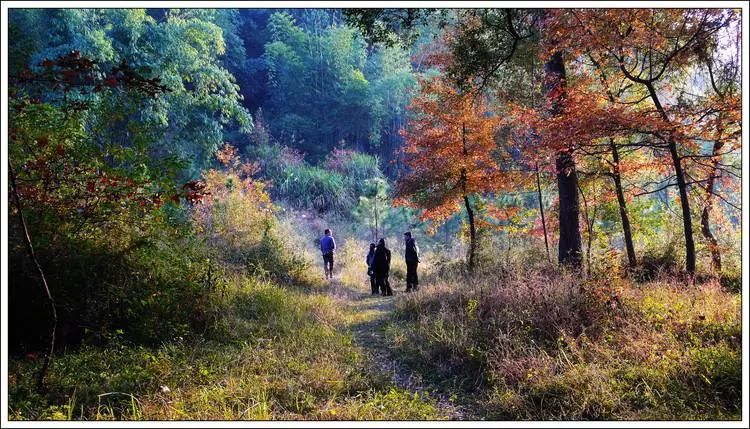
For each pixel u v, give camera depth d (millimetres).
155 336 6035
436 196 14383
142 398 4496
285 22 49562
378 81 48406
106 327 5910
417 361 5965
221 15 43969
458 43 10508
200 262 8219
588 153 9688
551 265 9281
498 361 5316
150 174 6297
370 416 4293
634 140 12031
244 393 4660
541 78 12406
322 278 14141
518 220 16000
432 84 14078
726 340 5379
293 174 33188
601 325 5828
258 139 37281
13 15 17562
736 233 12195
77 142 6273
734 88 9047
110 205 5957
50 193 5910
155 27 21500
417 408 4578
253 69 48719
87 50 18172
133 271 6367
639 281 10016
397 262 21156
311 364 5566
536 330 6000
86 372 5000
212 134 24328
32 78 5043
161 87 5297
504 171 14133
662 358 4902
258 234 14516
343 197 32812
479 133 13703
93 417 4160
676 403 4293
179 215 8688
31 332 5641
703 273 10023
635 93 12547
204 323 6750
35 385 4578
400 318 8367
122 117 6828
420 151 14875
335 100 47000
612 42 8352
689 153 10094
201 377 5078
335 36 48094
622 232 14594
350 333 7469
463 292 8336
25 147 5812
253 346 6227
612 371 4777
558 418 4266
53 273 5688
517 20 9641
